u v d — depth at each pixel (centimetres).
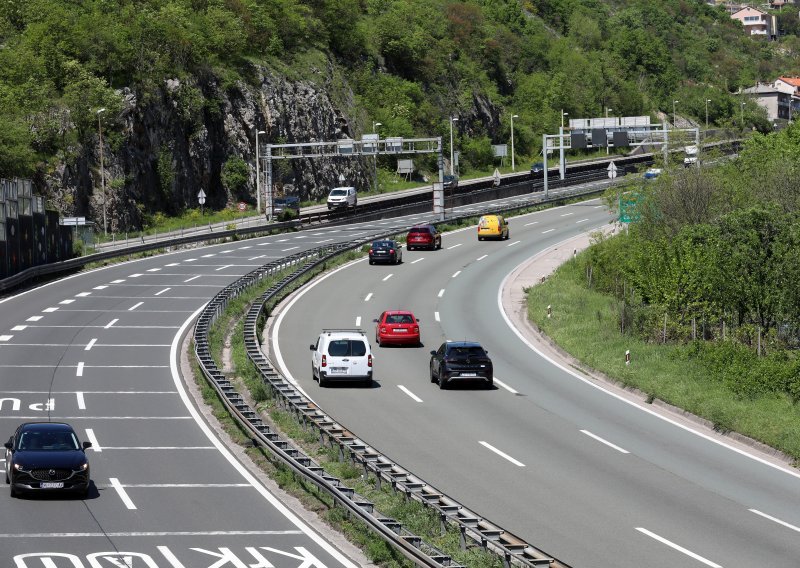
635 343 13312
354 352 11450
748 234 13462
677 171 18875
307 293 17450
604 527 6812
